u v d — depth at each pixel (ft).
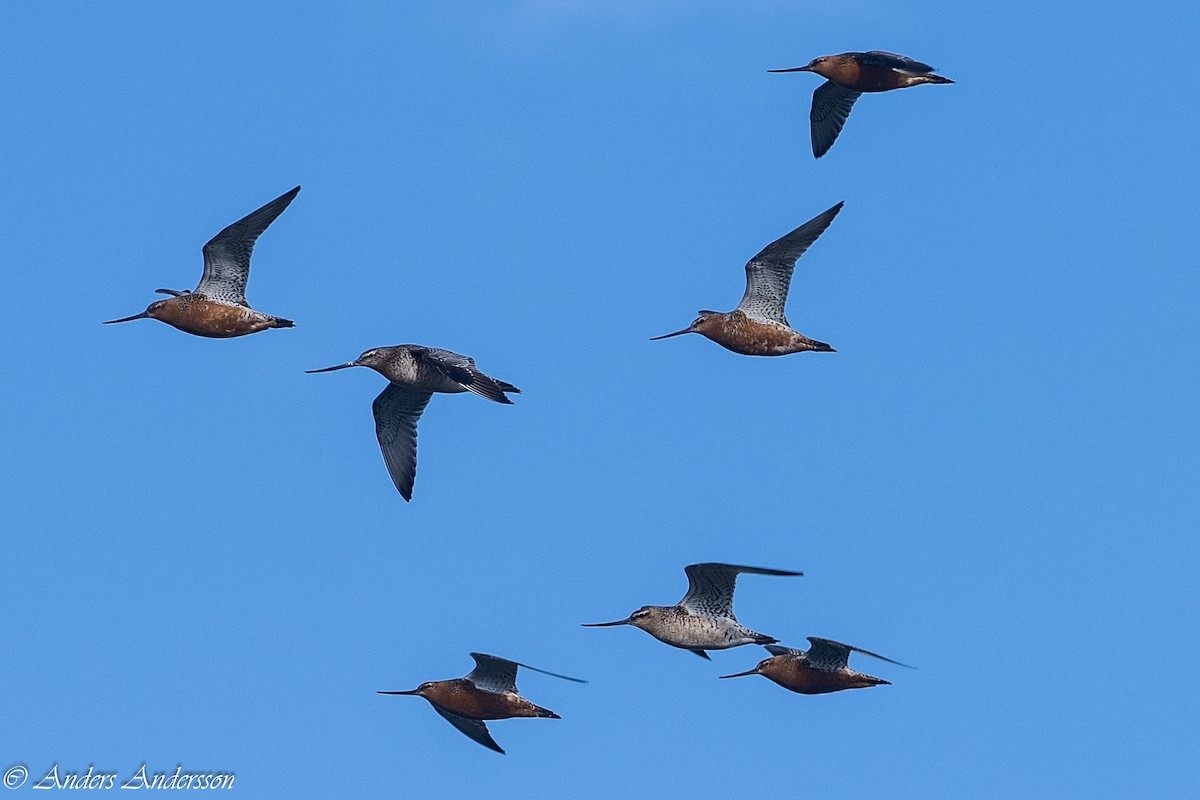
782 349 100.32
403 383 99.91
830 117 110.83
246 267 101.71
